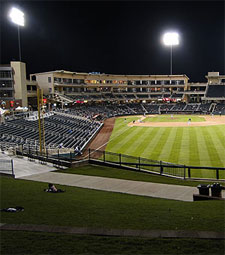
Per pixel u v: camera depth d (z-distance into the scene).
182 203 11.91
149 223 8.50
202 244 6.64
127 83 108.62
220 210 10.16
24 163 21.45
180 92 107.06
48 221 8.70
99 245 6.66
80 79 96.81
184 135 45.78
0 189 14.02
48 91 85.19
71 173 19.22
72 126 53.44
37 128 43.97
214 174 23.19
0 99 67.31
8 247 6.59
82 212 9.88
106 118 80.06
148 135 47.41
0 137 33.84
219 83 107.31
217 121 67.31
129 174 19.69
